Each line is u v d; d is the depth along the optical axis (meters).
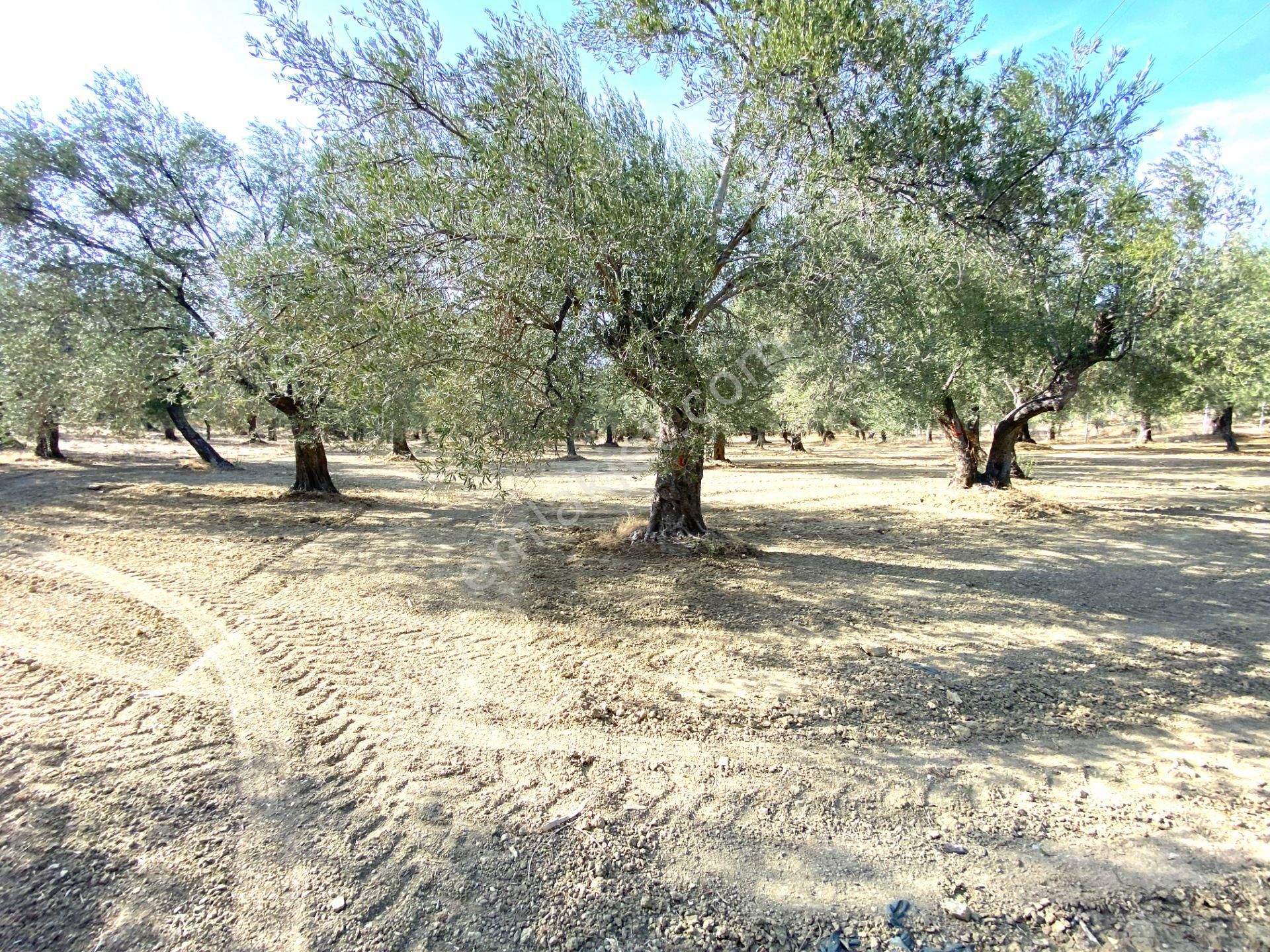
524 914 2.35
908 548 9.02
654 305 5.73
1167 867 2.60
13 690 3.96
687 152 8.40
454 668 4.55
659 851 2.70
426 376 5.62
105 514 10.77
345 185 5.63
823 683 4.38
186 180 11.78
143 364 11.05
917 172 5.60
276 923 2.28
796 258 6.43
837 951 2.20
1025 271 6.46
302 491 13.38
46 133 10.73
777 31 5.14
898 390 12.10
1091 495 14.25
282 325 5.65
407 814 2.90
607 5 6.41
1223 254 11.09
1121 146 5.86
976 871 2.59
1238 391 15.52
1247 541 9.34
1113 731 3.76
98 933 2.20
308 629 5.30
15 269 10.78
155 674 4.31
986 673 4.59
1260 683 4.45
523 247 4.83
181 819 2.81
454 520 11.28
